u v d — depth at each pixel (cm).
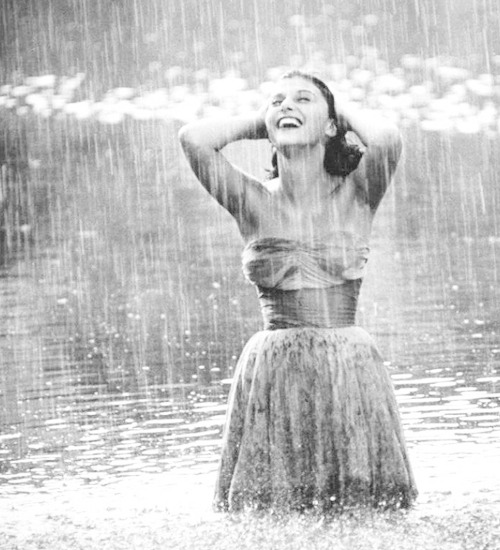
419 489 1506
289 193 1456
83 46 7994
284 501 1431
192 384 2078
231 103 6544
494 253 3259
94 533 1395
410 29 7912
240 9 8450
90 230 3806
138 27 8156
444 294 2780
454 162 4825
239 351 2316
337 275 1452
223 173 1457
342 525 1377
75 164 5072
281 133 1441
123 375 2166
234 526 1391
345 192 1463
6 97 7044
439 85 6712
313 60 7556
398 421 1467
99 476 1623
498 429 1745
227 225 3775
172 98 6781
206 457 1684
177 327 2550
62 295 2947
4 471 1664
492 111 6006
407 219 3812
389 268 3119
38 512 1487
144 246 3522
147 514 1457
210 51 7844
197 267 3197
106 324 2611
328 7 8431
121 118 6288
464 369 2095
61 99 6912
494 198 4103
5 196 4438
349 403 1434
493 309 2600
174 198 4278
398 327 2462
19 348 2419
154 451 1722
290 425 1434
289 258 1446
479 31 7688
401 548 1302
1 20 8225
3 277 3198
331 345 1441
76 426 1859
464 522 1376
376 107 6231
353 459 1430
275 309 1459
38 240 3697
